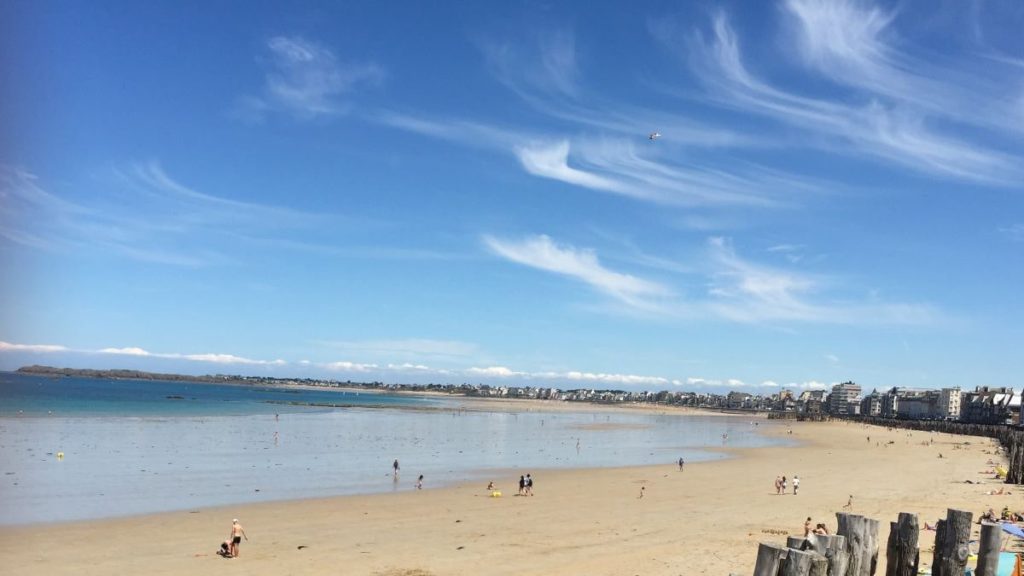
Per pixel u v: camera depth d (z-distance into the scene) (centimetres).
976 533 2353
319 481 4484
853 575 930
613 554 2353
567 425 13750
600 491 4328
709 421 19838
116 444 6150
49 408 10819
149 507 3400
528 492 4153
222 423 9444
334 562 2327
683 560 2238
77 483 4041
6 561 2338
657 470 5731
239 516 3231
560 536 2745
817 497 3984
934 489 4356
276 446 6700
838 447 9694
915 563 1010
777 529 2869
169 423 8931
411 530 2919
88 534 2780
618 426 14162
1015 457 4788
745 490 4403
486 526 3016
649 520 3166
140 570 2242
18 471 4400
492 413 18450
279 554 2455
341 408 17125
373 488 4250
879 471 5850
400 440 8175
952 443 11169
